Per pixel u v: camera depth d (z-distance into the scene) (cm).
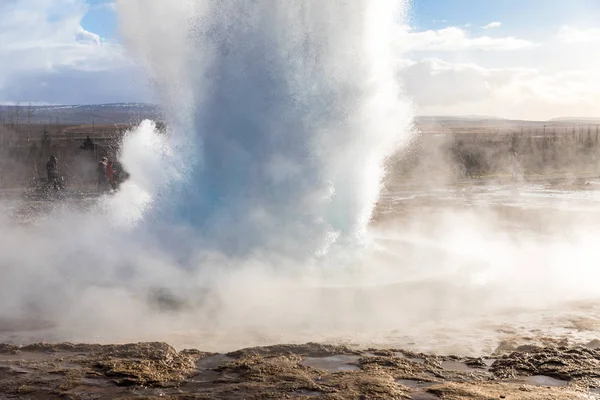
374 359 509
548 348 546
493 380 466
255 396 424
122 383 450
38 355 517
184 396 424
